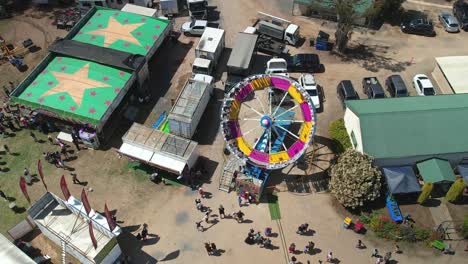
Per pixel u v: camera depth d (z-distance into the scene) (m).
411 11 70.50
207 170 49.84
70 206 43.97
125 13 63.69
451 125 47.94
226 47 64.56
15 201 47.16
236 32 66.69
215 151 51.69
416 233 43.88
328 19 68.75
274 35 63.81
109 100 52.00
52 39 65.31
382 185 47.41
